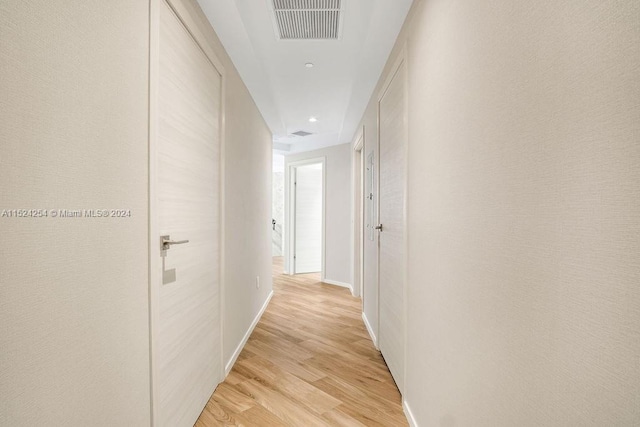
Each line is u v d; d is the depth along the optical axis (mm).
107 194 997
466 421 1110
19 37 712
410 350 1815
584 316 604
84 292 905
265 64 2605
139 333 1173
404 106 1909
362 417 1842
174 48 1449
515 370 829
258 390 2109
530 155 766
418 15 1662
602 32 559
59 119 817
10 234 695
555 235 684
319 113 3879
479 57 1020
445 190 1308
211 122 1956
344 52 2412
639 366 492
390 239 2389
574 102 626
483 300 995
